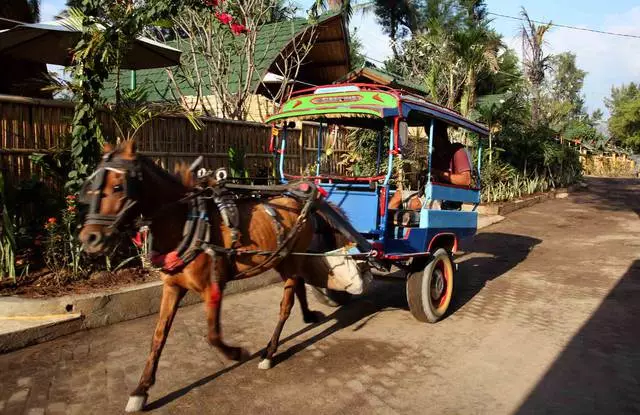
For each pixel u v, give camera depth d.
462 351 5.55
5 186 6.34
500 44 23.31
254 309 6.86
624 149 57.56
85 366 4.90
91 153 6.83
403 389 4.65
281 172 6.51
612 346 5.73
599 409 4.34
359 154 11.53
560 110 35.25
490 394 4.58
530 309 7.08
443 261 6.68
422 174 7.29
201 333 5.88
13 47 8.56
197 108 14.22
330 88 6.21
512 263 10.00
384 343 5.74
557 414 4.25
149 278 6.75
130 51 8.46
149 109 7.93
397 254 5.79
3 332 5.14
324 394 4.52
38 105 6.78
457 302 7.39
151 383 4.19
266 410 4.23
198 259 4.21
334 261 5.39
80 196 3.87
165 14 7.34
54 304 5.68
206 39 13.03
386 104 5.56
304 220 5.12
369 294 7.81
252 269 4.73
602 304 7.32
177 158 8.49
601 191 24.11
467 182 7.20
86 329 5.83
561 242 12.08
